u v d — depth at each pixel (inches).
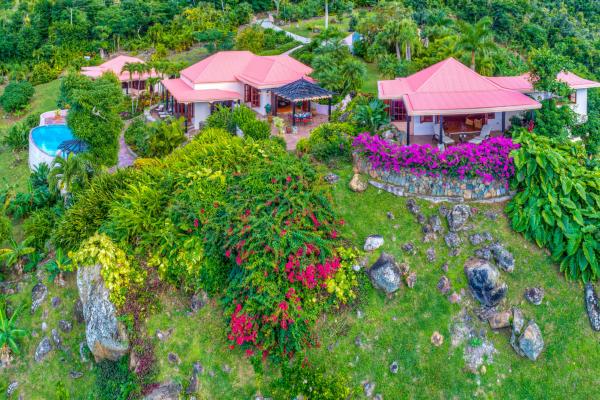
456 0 3304.6
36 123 1733.5
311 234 711.1
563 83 1019.9
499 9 3036.4
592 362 682.2
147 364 716.7
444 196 831.1
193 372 700.7
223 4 3253.0
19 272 977.5
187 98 1400.1
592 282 723.4
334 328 711.1
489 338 706.2
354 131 1061.8
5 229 988.6
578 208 743.7
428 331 713.0
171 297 765.9
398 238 796.6
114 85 1243.8
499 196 818.8
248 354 684.7
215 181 830.5
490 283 715.4
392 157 848.9
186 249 764.0
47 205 1154.7
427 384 676.7
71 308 853.8
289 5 3324.3
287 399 664.4
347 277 742.5
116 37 2849.4
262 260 673.6
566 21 3011.8
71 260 878.4
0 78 2471.7
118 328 733.9
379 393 670.5
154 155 1208.8
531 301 719.7
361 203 853.2
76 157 1067.9
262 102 1446.9
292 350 683.4
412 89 1057.5
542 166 770.2
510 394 666.8
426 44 2210.9
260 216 738.2
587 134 1153.4
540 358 688.4
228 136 1045.8
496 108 911.7
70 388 771.4
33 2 3129.9
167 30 2908.5
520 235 775.7
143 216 799.1
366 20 2143.2
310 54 2064.5
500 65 1558.8
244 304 682.2
